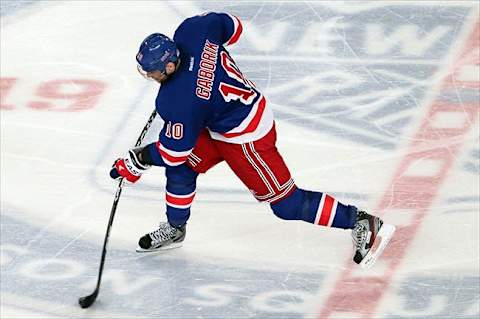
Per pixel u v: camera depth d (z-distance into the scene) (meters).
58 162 15.05
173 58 10.76
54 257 13.01
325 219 12.28
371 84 16.70
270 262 12.82
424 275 12.45
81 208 14.00
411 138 15.22
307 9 19.19
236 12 19.20
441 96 16.28
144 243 12.98
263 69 17.27
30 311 12.06
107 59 17.91
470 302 11.94
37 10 19.62
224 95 11.21
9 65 17.73
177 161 11.27
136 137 15.64
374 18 18.80
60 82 17.19
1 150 15.35
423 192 14.01
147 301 12.17
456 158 14.70
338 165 14.71
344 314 11.84
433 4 19.16
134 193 14.32
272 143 11.77
